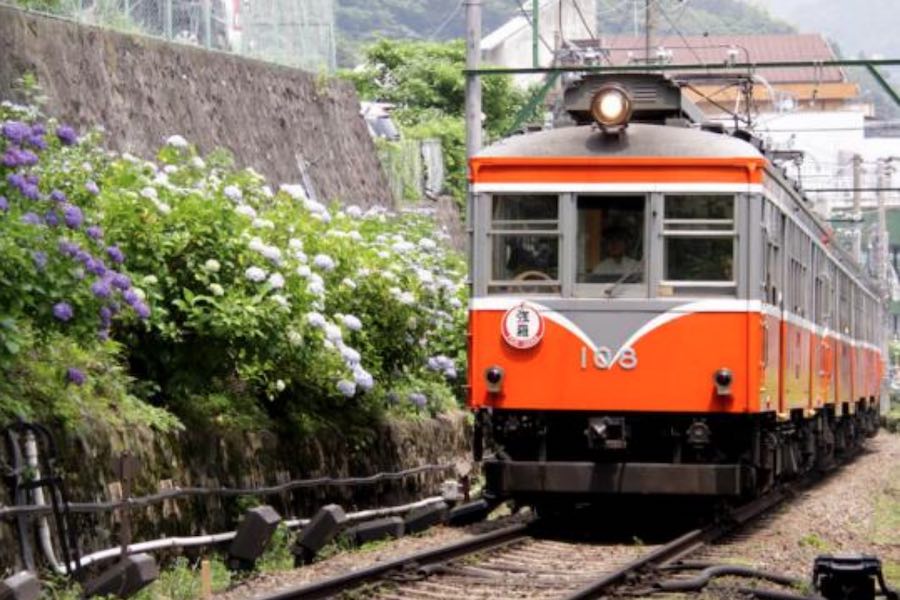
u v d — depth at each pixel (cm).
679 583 2000
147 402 2339
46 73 3209
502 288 2648
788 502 3481
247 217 2512
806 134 11344
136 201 2344
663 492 2606
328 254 2795
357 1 14225
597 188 2619
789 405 3016
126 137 3444
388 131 6156
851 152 10756
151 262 2338
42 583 1770
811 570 2177
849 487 4019
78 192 2250
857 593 1789
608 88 2614
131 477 1964
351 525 2695
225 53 4100
